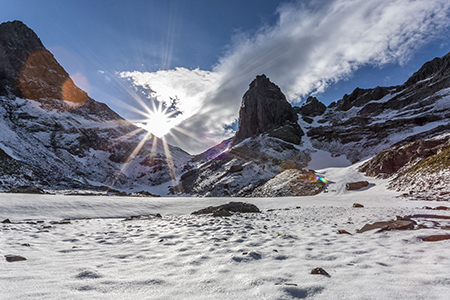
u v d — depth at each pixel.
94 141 98.69
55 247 5.48
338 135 85.12
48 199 17.98
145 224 10.32
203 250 4.89
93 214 16.41
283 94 114.50
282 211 17.03
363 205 19.70
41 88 113.06
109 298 2.38
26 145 70.69
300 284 2.80
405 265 3.50
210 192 61.66
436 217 8.52
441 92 77.19
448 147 30.73
